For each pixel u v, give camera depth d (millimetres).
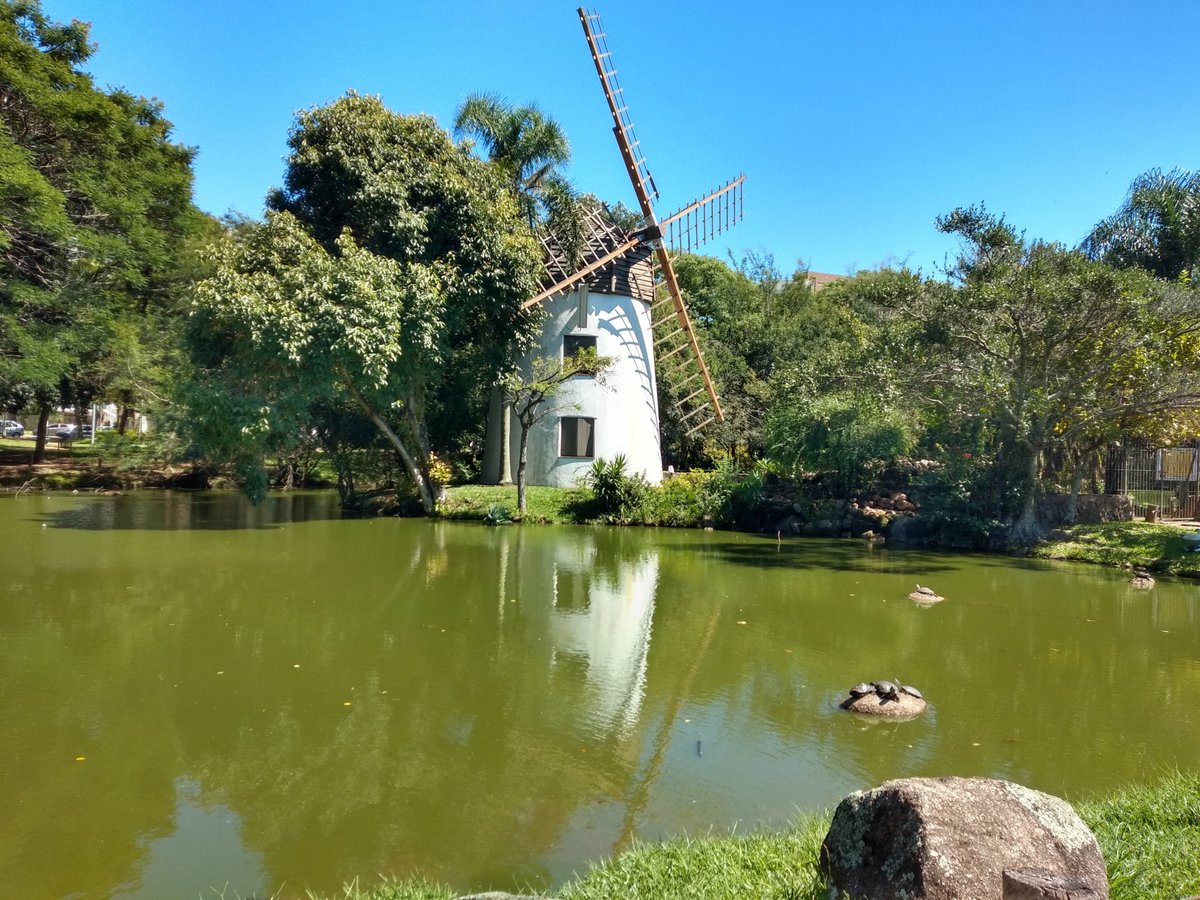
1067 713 7391
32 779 5660
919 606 12039
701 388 29016
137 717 6848
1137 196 26203
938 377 18703
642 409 26453
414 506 23516
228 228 31969
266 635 9547
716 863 4172
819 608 11750
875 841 3375
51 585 12117
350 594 11984
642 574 14414
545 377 23016
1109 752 6434
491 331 22469
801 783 5773
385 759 6098
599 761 6129
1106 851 3943
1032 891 2814
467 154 22781
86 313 23875
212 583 12562
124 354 26281
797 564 16031
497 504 22422
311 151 20156
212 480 31656
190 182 28797
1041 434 18375
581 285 24922
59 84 24203
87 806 5281
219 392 18281
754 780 5824
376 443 24938
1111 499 20422
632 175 26219
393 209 20047
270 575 13367
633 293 26375
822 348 31359
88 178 23688
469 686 7844
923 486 20000
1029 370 18422
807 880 3744
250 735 6496
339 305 18062
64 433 47844
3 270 22719
